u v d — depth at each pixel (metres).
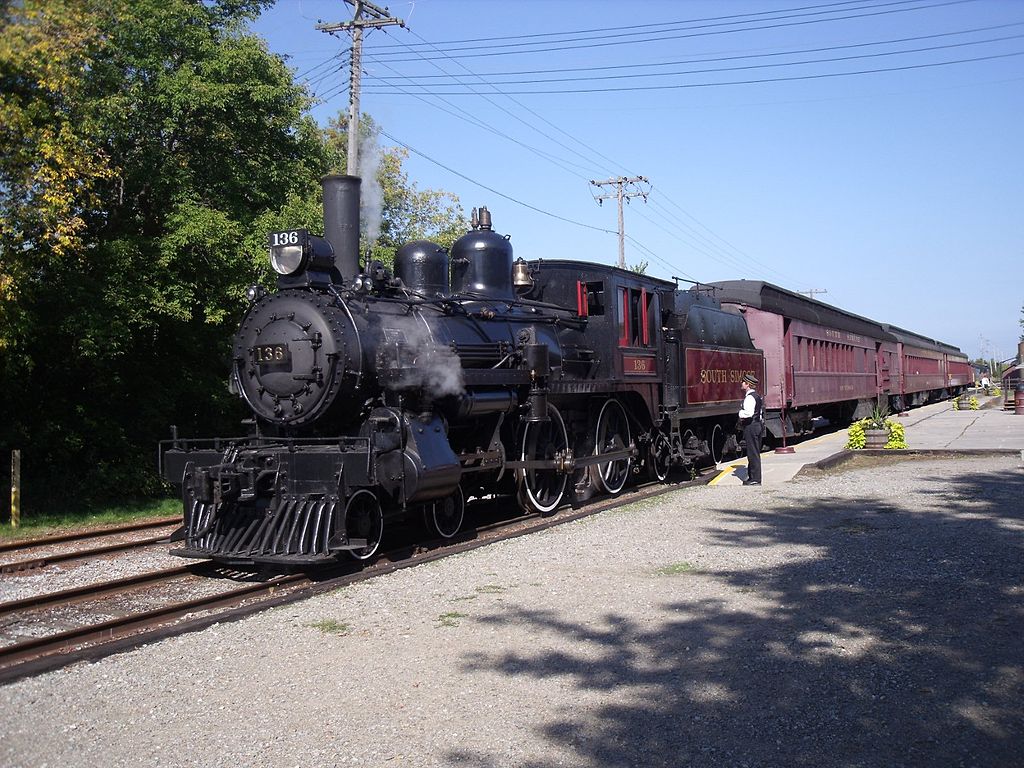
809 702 4.64
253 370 9.28
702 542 9.05
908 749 4.07
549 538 9.52
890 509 10.79
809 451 19.14
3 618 7.02
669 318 14.87
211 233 14.48
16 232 12.07
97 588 7.80
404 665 5.40
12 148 11.89
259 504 8.54
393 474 8.44
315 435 9.19
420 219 34.91
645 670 5.20
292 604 7.04
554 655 5.51
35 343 14.24
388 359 8.92
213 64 15.29
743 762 3.99
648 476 15.59
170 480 9.13
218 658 5.62
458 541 9.85
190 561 9.47
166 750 4.24
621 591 7.08
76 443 15.20
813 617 6.20
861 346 29.91
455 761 4.05
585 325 12.97
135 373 16.64
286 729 4.45
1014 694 4.70
